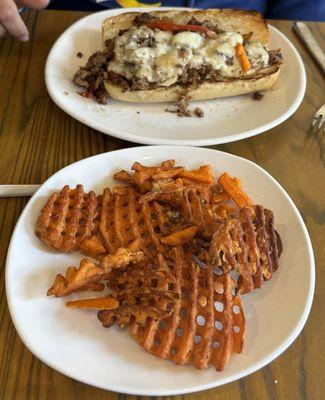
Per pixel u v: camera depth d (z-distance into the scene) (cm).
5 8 35
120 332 22
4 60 37
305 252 24
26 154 30
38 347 20
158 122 33
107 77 34
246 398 21
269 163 32
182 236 24
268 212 25
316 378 21
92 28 39
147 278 22
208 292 22
